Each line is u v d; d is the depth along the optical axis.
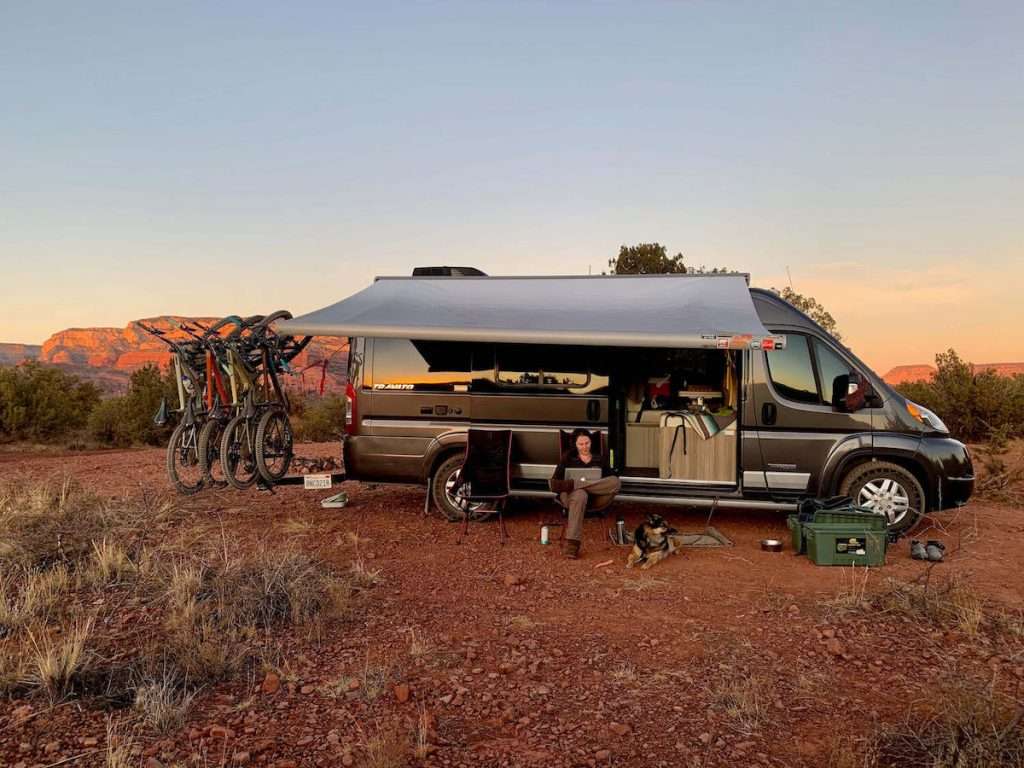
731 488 7.46
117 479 10.66
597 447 7.30
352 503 8.94
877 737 3.36
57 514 7.07
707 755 3.25
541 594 5.58
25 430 17.00
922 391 15.16
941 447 7.07
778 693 3.86
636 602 5.39
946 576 5.94
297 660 4.26
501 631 4.79
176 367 8.77
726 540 7.20
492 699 3.80
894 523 7.14
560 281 8.51
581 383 7.67
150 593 5.30
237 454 8.71
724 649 4.46
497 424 7.81
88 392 19.94
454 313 7.64
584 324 7.08
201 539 6.91
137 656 4.23
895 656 4.32
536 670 4.16
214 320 8.84
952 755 3.10
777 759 3.21
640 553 6.34
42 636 4.49
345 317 7.55
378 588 5.67
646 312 7.41
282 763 3.14
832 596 5.47
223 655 4.14
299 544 6.89
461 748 3.31
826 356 7.29
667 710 3.68
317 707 3.69
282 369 9.28
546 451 7.71
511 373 7.81
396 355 8.08
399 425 8.03
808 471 7.22
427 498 8.08
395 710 3.66
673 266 16.39
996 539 7.30
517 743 3.36
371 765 3.08
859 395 7.07
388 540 7.19
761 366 7.30
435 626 4.87
